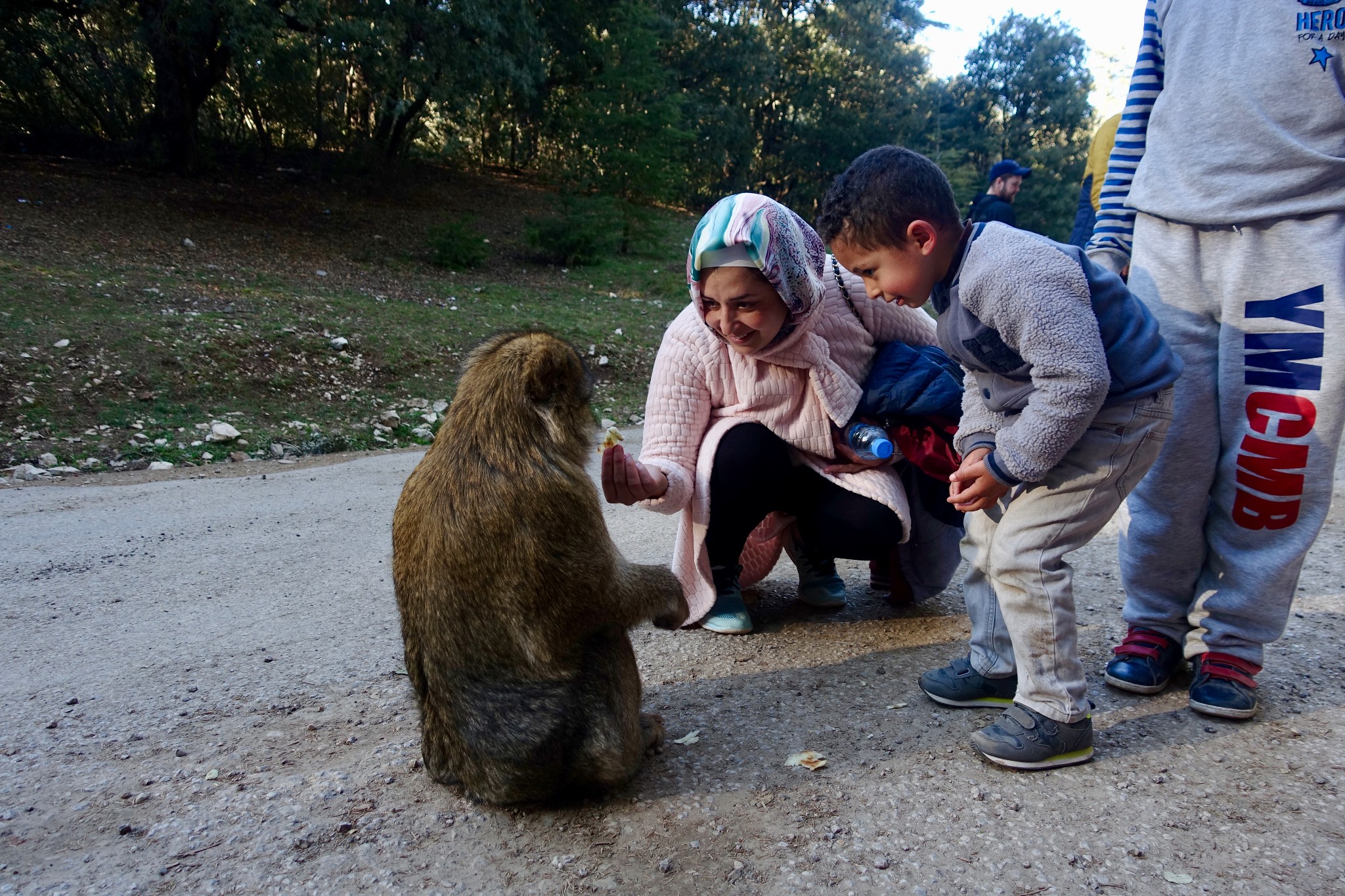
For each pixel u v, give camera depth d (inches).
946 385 122.8
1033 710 96.1
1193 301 106.3
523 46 743.7
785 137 1496.1
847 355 128.0
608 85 800.9
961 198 1282.0
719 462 127.8
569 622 90.4
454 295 557.6
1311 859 79.4
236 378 353.1
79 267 467.2
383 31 630.5
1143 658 112.7
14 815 93.4
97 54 736.3
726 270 110.6
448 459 92.3
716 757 102.4
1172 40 108.5
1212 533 108.7
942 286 96.2
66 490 255.1
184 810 93.5
